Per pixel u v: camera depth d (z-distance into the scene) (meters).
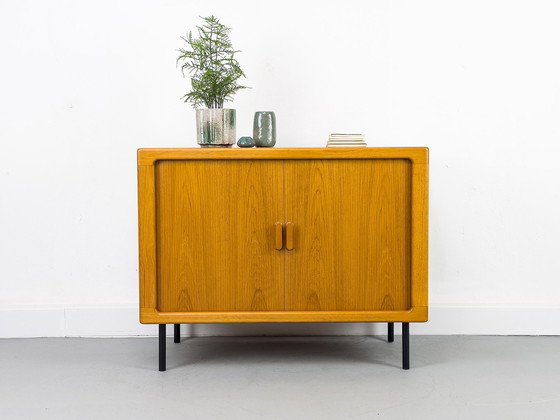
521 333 2.56
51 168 2.57
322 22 2.56
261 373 2.11
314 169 2.08
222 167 2.08
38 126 2.56
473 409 1.78
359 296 2.11
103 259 2.59
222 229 2.10
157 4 2.55
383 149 2.07
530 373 2.09
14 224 2.58
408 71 2.57
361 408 1.79
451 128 2.57
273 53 2.56
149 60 2.56
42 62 2.55
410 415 1.74
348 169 2.08
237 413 1.76
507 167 2.57
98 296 2.60
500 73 2.56
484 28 2.55
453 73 2.56
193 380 2.04
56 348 2.41
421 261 2.09
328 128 2.58
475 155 2.57
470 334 2.57
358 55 2.57
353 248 2.10
